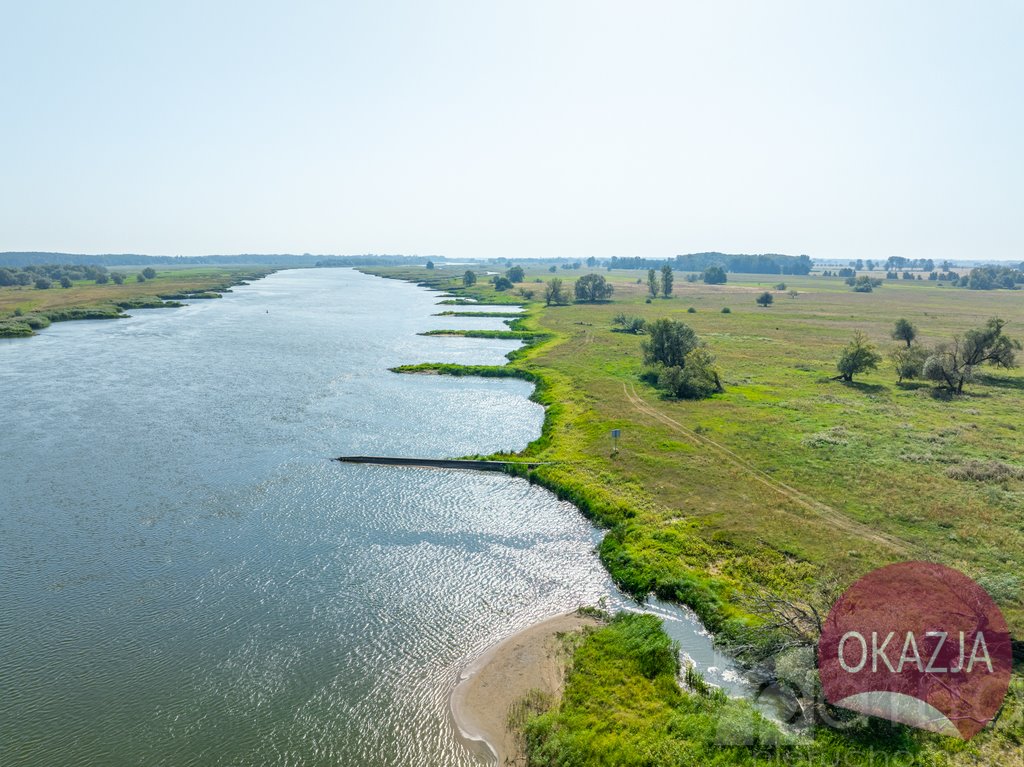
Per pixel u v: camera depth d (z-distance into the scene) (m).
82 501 40.16
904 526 34.59
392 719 22.33
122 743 21.19
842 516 36.09
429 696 23.52
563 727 21.19
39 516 38.03
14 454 48.19
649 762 19.27
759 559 31.36
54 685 23.98
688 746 19.75
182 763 20.36
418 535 36.38
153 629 27.45
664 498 39.28
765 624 24.69
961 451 46.97
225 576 31.80
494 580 31.72
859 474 42.56
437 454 49.84
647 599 29.70
